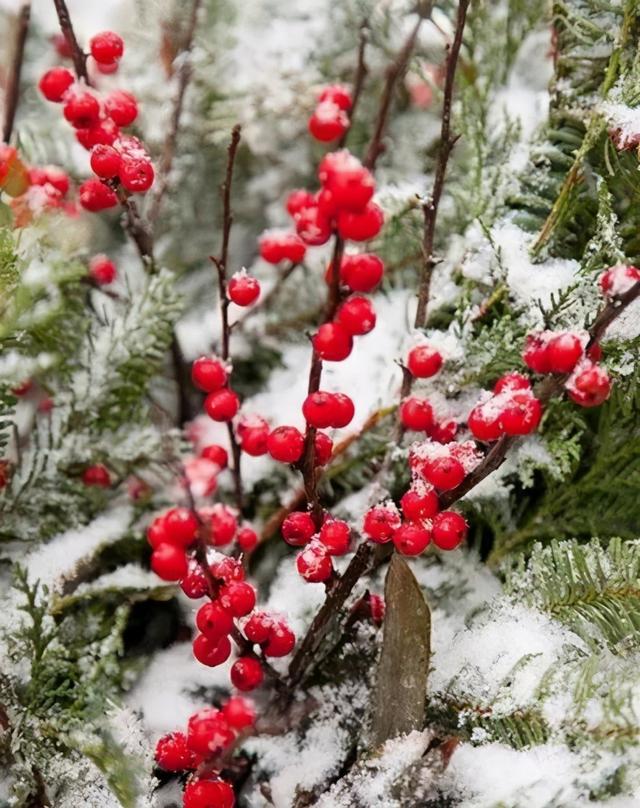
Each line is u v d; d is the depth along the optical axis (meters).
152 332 0.46
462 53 0.52
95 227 0.53
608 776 0.38
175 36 0.53
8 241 0.42
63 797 0.42
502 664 0.41
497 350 0.44
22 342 0.45
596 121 0.43
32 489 0.46
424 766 0.39
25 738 0.42
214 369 0.41
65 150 0.53
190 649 0.46
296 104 0.54
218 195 0.54
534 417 0.37
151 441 0.46
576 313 0.43
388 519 0.39
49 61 0.54
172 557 0.37
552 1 0.48
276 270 0.53
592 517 0.45
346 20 0.54
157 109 0.54
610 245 0.41
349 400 0.38
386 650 0.40
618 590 0.40
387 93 0.46
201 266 0.54
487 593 0.45
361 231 0.35
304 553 0.40
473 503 0.45
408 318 0.50
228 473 0.49
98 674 0.43
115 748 0.42
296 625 0.45
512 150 0.49
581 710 0.38
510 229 0.47
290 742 0.43
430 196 0.42
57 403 0.47
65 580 0.46
